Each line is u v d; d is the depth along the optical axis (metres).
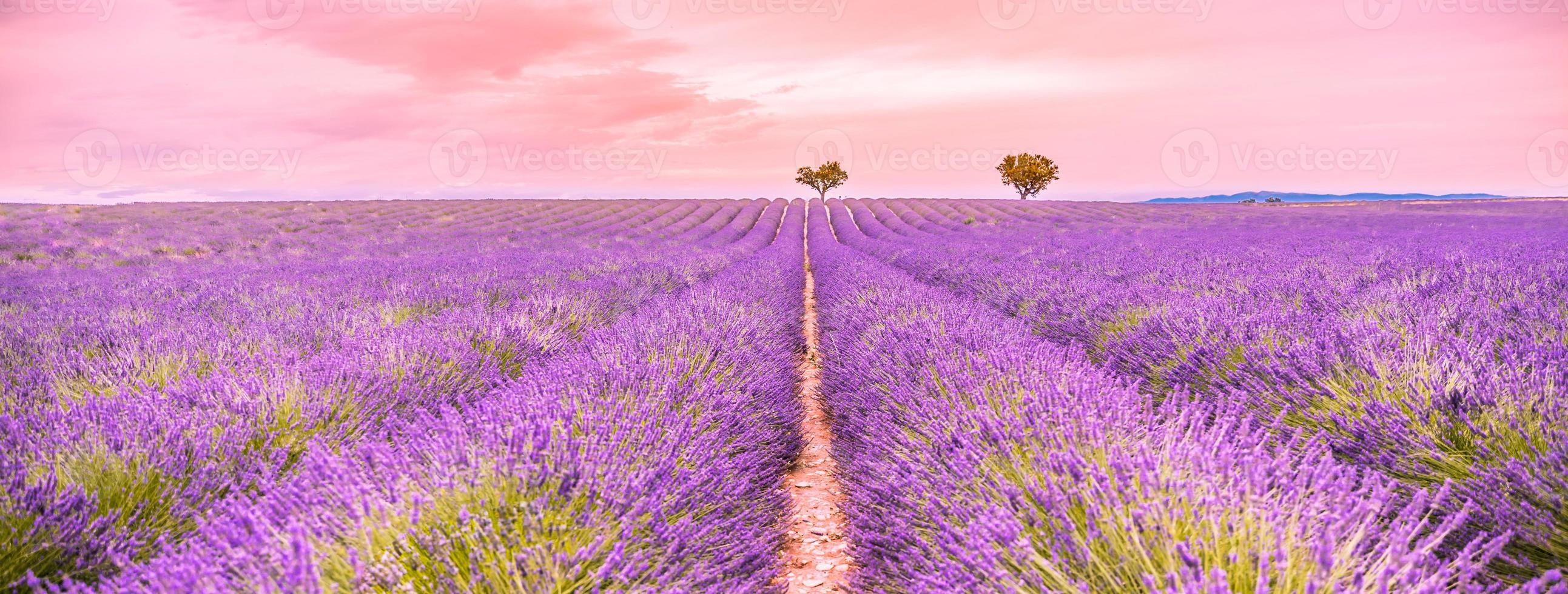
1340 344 3.38
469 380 4.05
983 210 49.47
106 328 5.21
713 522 2.44
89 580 2.01
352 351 4.11
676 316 5.59
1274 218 36.41
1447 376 2.90
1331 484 1.82
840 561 2.94
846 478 3.47
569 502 2.09
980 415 2.75
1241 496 1.83
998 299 8.20
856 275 10.74
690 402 3.49
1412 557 1.47
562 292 7.60
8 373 3.80
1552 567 1.89
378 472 2.20
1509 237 15.88
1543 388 2.60
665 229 35.22
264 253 20.56
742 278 10.34
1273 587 1.54
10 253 18.02
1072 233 27.50
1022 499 2.07
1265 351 3.67
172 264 16.47
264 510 2.00
